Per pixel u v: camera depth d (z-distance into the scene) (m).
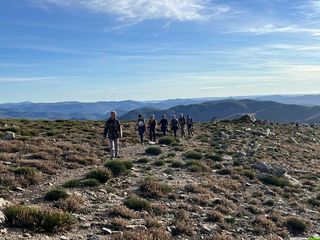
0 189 16.27
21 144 29.48
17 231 10.98
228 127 72.12
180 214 15.56
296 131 82.38
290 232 16.73
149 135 45.19
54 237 11.14
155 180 20.92
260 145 49.75
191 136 52.94
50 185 18.27
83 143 36.06
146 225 13.65
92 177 19.75
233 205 18.69
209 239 13.38
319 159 47.28
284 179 27.36
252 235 15.13
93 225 12.90
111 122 28.03
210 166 28.97
